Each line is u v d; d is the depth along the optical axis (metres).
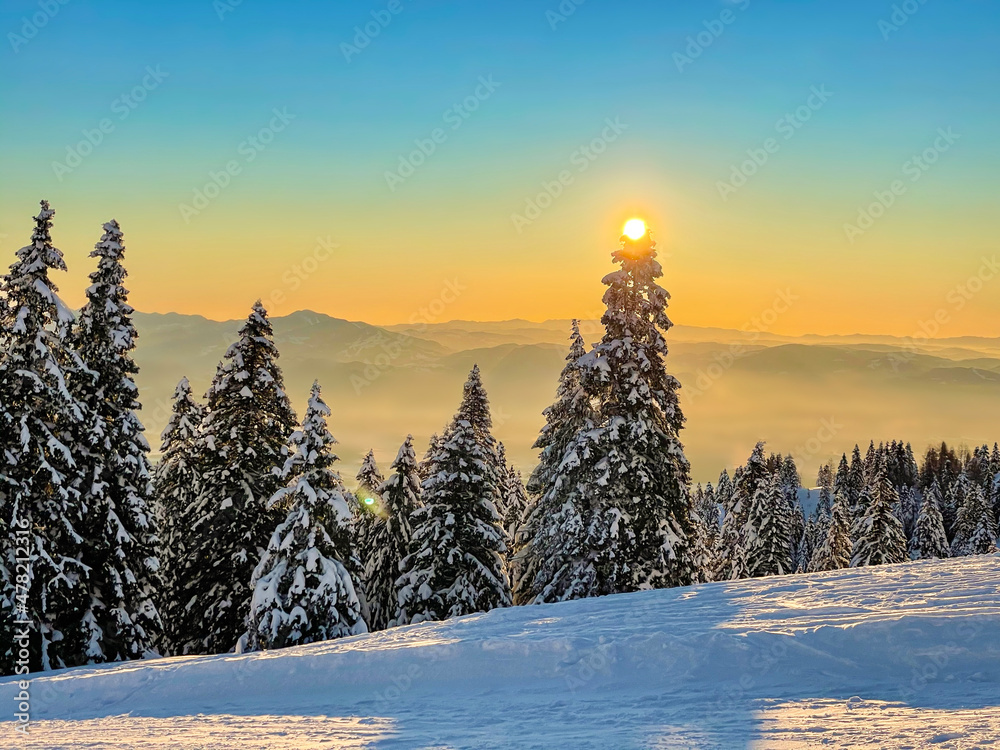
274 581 23.12
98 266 24.64
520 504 46.81
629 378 25.53
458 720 11.60
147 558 24.72
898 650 12.76
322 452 24.14
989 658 12.21
